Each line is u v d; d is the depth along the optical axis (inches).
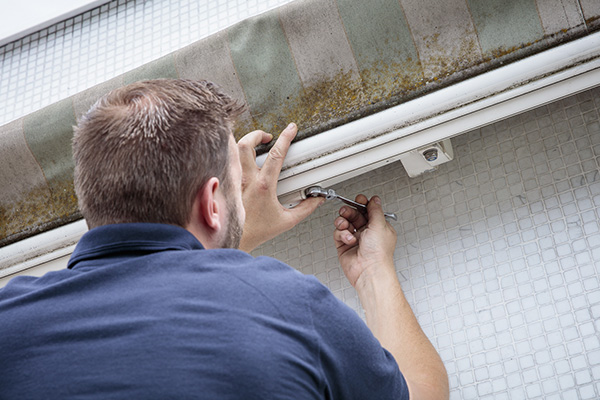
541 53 33.0
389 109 35.2
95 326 20.2
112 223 23.4
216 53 38.2
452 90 34.1
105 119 24.0
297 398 19.9
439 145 37.6
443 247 39.9
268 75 37.3
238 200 26.7
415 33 35.1
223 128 25.3
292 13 36.6
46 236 39.4
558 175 38.6
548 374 34.9
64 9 55.6
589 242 36.5
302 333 21.0
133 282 21.4
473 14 34.1
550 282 36.7
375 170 43.6
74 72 53.2
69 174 39.5
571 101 39.6
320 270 42.3
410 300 39.6
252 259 23.4
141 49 51.6
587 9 32.5
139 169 22.9
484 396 35.9
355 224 41.6
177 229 23.1
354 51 36.0
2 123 52.8
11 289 23.2
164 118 23.7
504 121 41.1
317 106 36.6
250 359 19.6
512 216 38.9
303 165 36.3
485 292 37.9
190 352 19.6
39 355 20.1
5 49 57.2
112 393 19.0
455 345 37.5
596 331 34.7
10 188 40.4
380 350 23.7
